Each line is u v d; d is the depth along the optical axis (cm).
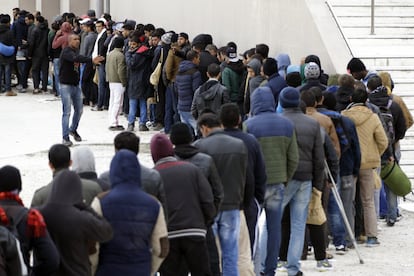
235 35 3262
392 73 2633
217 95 2461
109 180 1285
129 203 1177
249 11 3138
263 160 1502
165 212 1286
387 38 2772
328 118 1772
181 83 2791
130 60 3125
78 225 1145
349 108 1892
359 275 1664
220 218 1448
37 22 4141
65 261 1152
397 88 2602
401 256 1805
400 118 2042
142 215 1178
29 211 1125
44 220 1151
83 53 3700
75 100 2892
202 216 1347
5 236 1088
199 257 1345
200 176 1347
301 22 2786
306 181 1609
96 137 3053
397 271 1695
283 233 1681
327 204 1780
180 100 2800
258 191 1508
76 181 1164
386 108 2009
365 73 2184
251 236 1522
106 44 3556
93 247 1167
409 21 2842
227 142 1448
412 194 2308
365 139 1862
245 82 2594
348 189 1816
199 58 2794
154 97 3181
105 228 1148
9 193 1151
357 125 1859
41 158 2703
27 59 4191
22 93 4206
